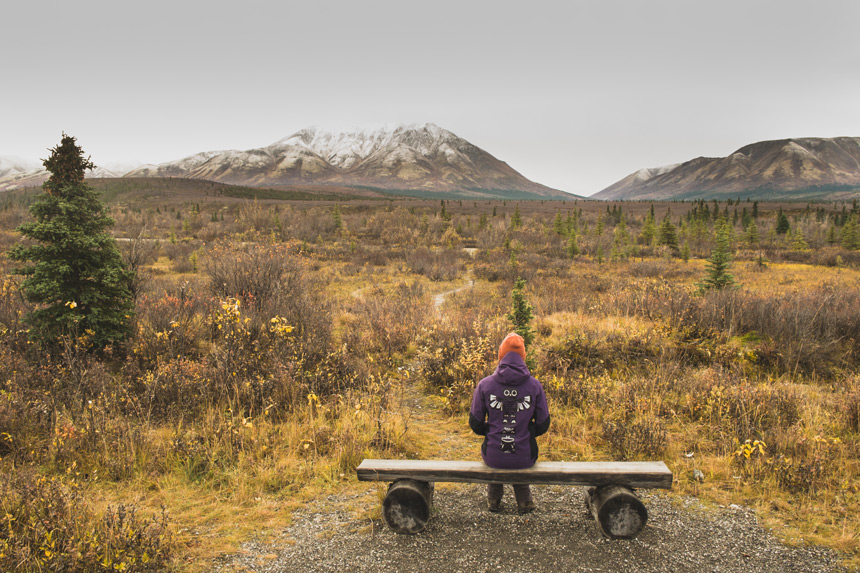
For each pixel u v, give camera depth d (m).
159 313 8.09
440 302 16.88
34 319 6.61
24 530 2.85
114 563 2.69
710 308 9.16
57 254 6.51
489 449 3.32
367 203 171.75
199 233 53.12
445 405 6.03
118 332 6.98
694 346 7.73
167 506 3.60
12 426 4.51
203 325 8.43
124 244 13.09
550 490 3.97
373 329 9.52
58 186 6.65
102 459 4.14
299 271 12.42
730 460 4.29
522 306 7.25
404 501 3.27
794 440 4.53
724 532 3.33
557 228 59.22
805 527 3.36
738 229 80.81
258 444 4.57
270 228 52.72
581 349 7.73
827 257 33.75
